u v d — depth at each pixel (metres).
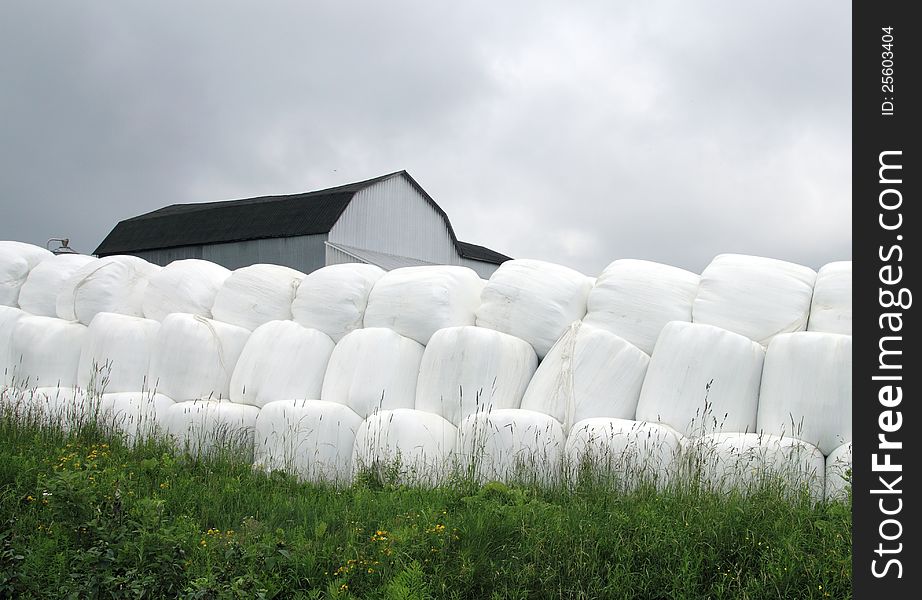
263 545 4.42
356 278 7.36
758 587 4.05
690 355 5.95
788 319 6.05
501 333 6.70
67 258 9.19
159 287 8.25
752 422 5.88
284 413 6.64
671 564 4.25
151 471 5.93
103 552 4.20
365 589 4.27
